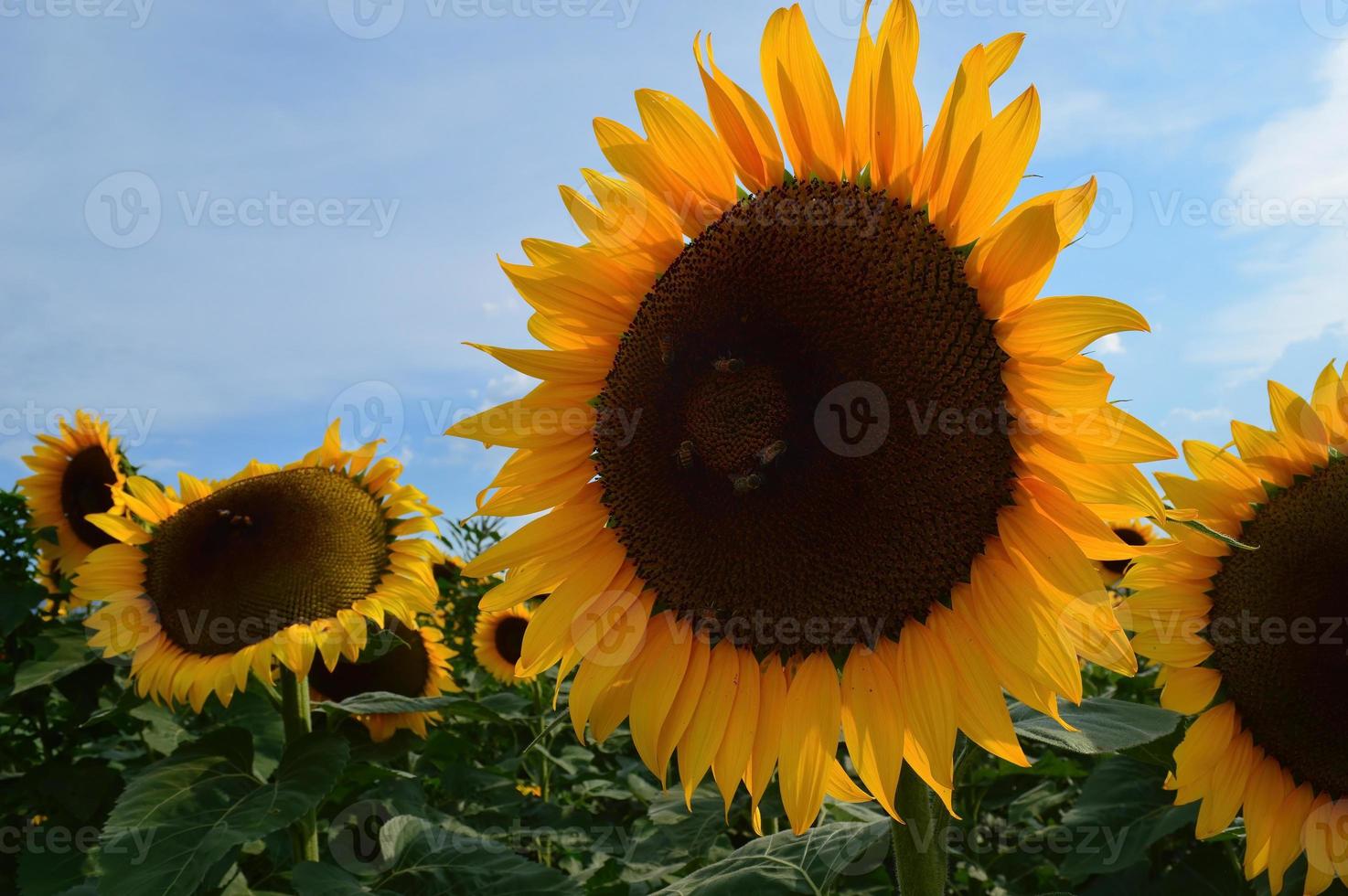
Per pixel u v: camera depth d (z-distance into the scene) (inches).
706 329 18.6
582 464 20.3
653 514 19.2
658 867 27.8
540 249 20.1
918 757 16.6
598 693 18.9
